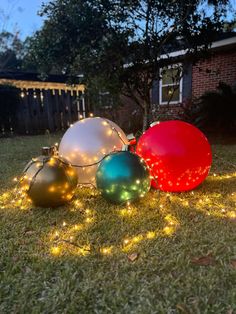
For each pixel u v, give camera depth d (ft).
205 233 7.99
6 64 63.31
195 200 10.41
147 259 6.87
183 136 10.57
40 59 23.00
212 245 7.36
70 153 11.38
